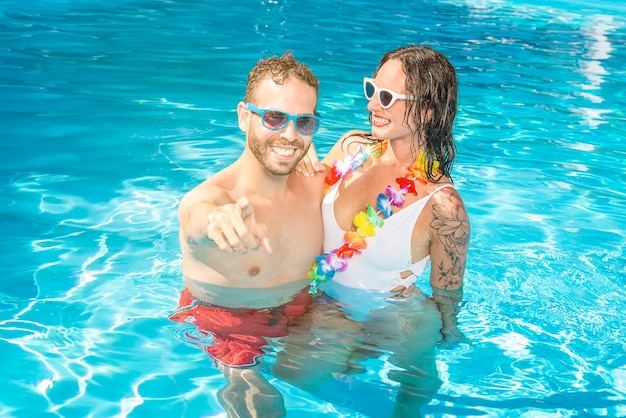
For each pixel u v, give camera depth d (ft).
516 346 10.28
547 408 8.98
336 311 10.47
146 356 9.50
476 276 12.21
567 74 26.37
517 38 32.27
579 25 36.27
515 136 19.43
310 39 29.09
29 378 8.98
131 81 22.04
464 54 28.40
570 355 10.18
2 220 13.25
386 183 10.73
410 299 10.84
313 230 10.75
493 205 15.12
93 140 17.25
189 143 17.38
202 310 10.35
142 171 15.69
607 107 22.53
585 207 15.28
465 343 10.26
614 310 11.41
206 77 22.90
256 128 9.52
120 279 11.46
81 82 21.61
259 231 7.82
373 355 9.77
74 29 28.19
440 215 10.34
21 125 17.87
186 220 9.27
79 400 8.63
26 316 10.33
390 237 10.51
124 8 33.12
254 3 36.58
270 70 9.48
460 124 20.13
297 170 10.96
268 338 9.86
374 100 10.36
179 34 28.55
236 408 8.59
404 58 10.20
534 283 12.09
